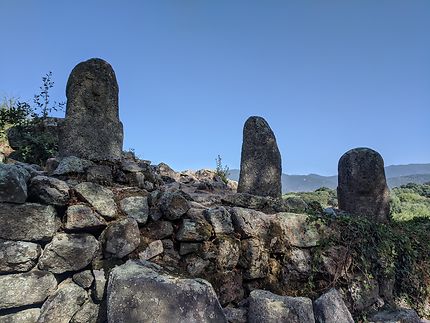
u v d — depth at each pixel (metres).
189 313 3.47
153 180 6.25
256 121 7.05
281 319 4.18
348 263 5.36
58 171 4.70
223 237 4.71
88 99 5.46
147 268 3.89
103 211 4.27
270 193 6.77
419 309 5.68
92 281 4.03
